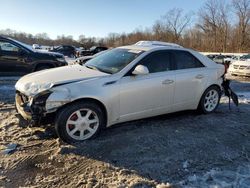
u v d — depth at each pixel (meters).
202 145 4.86
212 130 5.58
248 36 53.62
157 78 5.50
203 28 58.66
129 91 5.14
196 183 3.74
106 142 4.79
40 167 4.04
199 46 58.59
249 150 4.80
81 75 5.03
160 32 63.44
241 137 5.32
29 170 3.97
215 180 3.83
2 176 3.81
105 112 4.99
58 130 4.64
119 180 3.75
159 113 5.73
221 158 4.46
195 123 5.93
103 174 3.89
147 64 5.48
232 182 3.80
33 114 4.55
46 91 4.57
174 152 4.55
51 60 10.99
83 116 4.80
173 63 5.89
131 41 68.38
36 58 10.74
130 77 5.20
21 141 4.82
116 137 5.01
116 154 4.42
